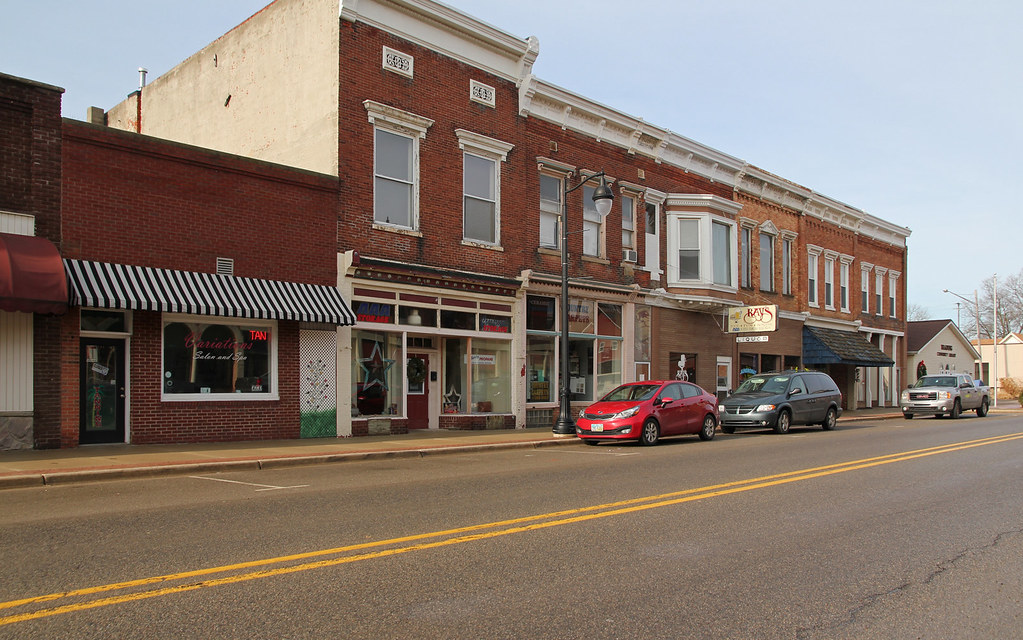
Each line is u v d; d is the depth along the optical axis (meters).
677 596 5.80
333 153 18.14
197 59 23.44
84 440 14.45
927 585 6.27
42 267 13.01
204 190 15.99
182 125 24.02
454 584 5.97
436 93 20.20
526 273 22.06
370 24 18.84
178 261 15.55
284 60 19.97
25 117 13.94
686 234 27.75
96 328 14.64
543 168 23.23
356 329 18.50
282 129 19.89
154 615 5.13
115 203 14.83
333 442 16.53
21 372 13.62
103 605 5.32
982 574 6.62
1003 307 86.56
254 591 5.68
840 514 9.07
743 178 30.86
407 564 6.51
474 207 21.23
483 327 21.34
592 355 24.70
